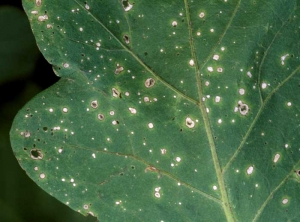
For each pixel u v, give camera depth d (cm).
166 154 27
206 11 26
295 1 26
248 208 27
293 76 26
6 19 33
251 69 26
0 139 33
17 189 33
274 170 27
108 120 26
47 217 32
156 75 26
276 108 27
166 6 26
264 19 26
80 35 26
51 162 26
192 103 27
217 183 27
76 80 26
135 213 27
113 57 26
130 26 26
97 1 26
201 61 26
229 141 27
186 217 27
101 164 27
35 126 26
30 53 33
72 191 27
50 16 26
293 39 26
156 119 27
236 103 27
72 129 26
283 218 27
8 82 33
